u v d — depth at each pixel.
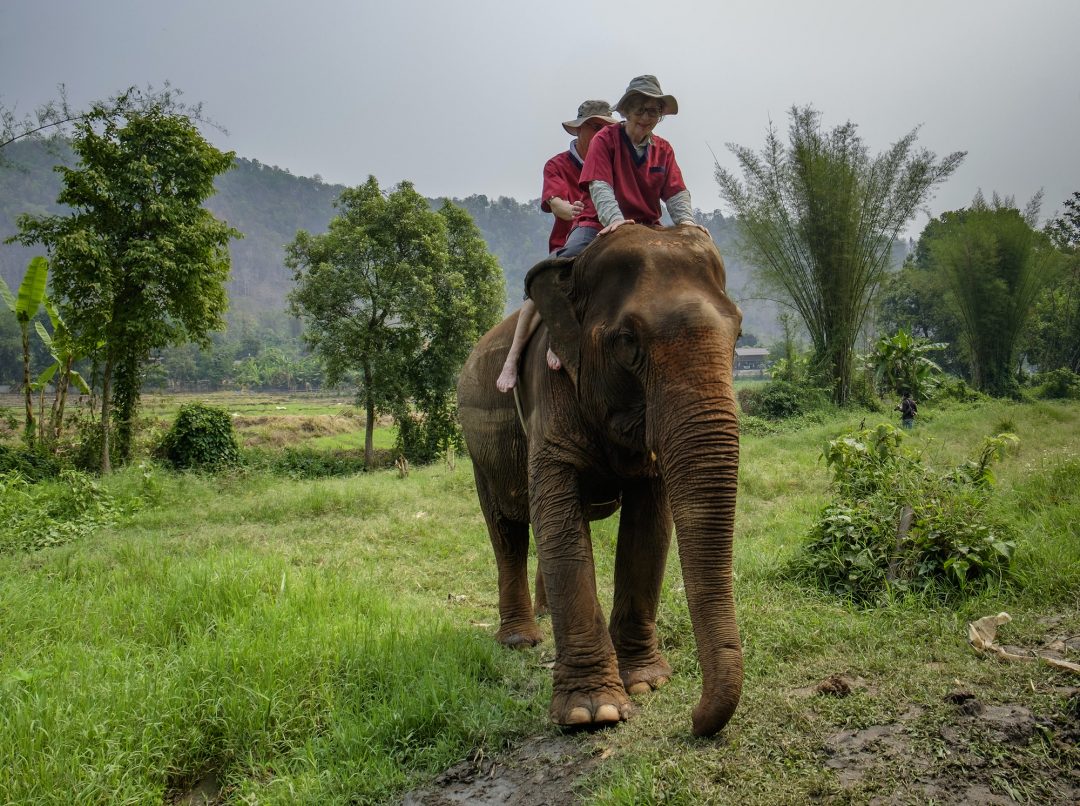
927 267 58.41
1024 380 43.25
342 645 4.51
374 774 3.42
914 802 2.44
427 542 8.60
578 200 4.64
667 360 2.90
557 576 3.64
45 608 5.67
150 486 13.10
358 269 24.08
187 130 19.19
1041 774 2.52
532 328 4.28
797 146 29.14
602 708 3.41
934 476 6.02
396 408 24.30
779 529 7.81
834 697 3.18
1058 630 3.89
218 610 5.44
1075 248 47.59
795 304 32.00
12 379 73.44
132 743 3.62
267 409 55.97
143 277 18.34
